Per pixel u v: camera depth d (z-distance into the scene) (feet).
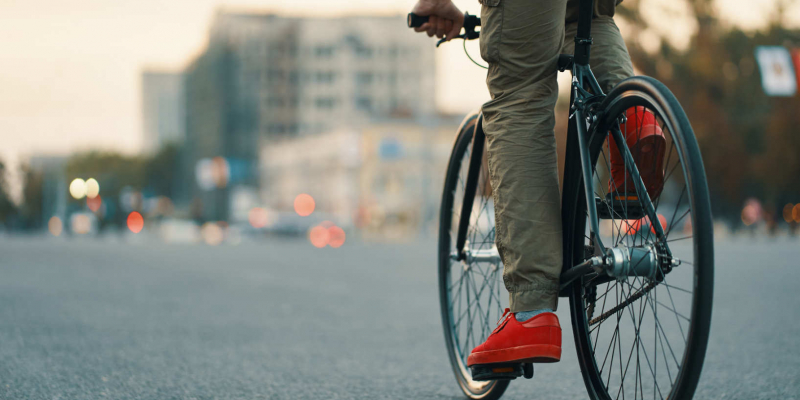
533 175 7.70
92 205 218.79
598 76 8.04
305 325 18.58
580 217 7.73
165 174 403.54
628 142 7.04
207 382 11.60
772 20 144.87
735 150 143.84
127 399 10.40
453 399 10.41
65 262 49.34
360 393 10.82
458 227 10.44
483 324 10.06
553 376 11.97
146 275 37.27
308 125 342.03
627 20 137.69
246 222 162.20
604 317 7.70
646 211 7.07
